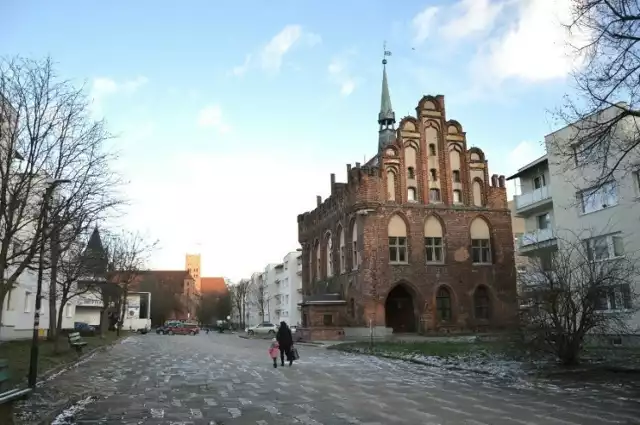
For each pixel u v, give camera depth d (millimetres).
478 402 12906
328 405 12695
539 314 19078
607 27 14320
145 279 123000
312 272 61125
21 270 15133
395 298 49031
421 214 47938
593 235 29547
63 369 21594
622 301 19781
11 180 16297
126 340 51250
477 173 50531
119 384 16969
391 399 13531
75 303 58625
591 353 22047
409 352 27641
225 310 134750
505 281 49062
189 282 150375
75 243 22328
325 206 56875
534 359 21094
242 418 11195
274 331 71438
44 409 11906
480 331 47438
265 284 115312
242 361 25703
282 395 14406
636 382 15445
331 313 48156
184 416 11500
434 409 12000
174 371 20969
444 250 48062
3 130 15078
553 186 32688
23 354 23938
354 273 47688
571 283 18922
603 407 11969
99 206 19500
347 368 21812
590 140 15914
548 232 35188
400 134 48625
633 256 27328
